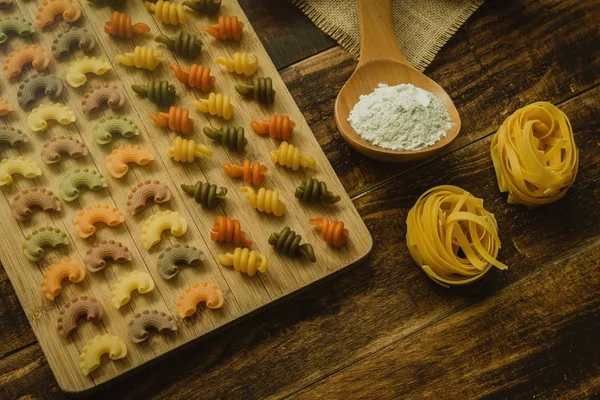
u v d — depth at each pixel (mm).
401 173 712
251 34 716
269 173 685
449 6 746
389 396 668
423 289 688
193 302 645
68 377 631
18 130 675
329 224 662
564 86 741
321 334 674
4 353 652
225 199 676
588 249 704
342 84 730
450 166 716
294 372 666
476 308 688
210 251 664
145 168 678
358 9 717
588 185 718
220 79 706
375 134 686
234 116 697
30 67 694
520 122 693
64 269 643
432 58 735
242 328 669
